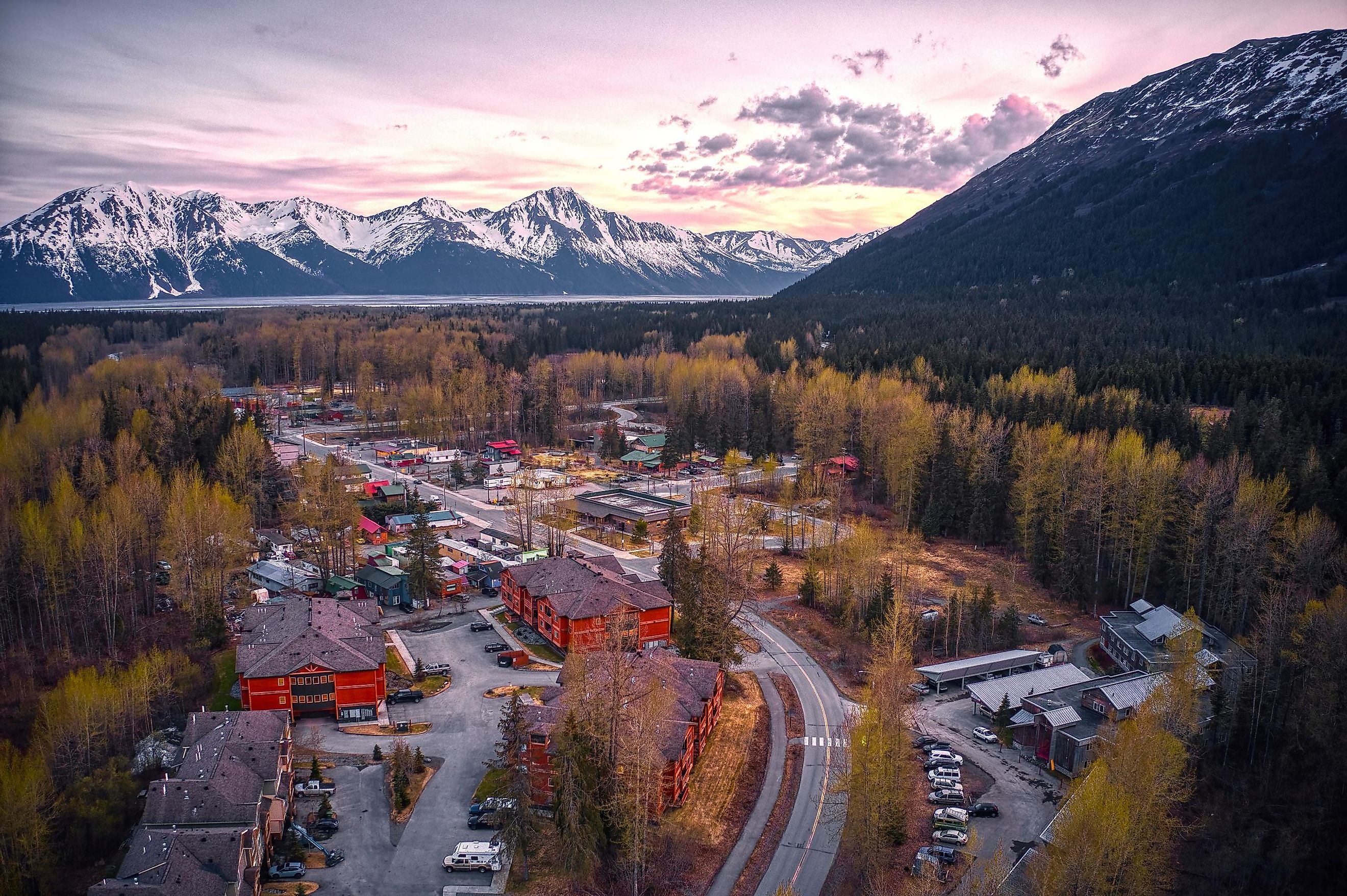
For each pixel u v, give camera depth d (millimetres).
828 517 168875
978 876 66125
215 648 111188
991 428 176000
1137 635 111375
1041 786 84750
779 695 103000
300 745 90062
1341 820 73188
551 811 77125
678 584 118000
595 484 199125
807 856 73562
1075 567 131250
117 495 124688
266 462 177250
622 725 76000
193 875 63156
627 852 69688
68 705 82688
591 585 113875
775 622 124938
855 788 68375
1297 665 89438
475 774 85125
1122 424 174625
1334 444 147625
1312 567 109312
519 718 76688
